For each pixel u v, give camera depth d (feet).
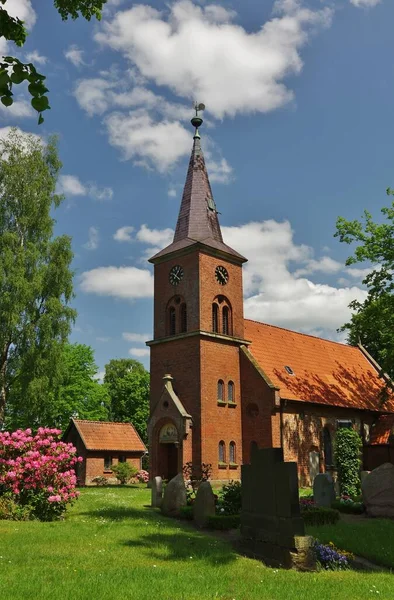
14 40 20.10
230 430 120.47
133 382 243.60
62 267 119.75
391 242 106.52
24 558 36.65
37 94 18.67
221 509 56.49
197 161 144.05
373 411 143.64
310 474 122.83
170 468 121.39
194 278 125.08
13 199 121.19
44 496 56.90
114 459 167.32
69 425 168.86
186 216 136.15
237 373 126.00
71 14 25.11
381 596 29.66
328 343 162.81
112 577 31.53
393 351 113.80
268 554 39.78
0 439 59.31
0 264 111.24
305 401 124.88
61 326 115.75
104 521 55.57
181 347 123.03
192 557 38.91
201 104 150.00
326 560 38.65
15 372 114.21
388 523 56.39
